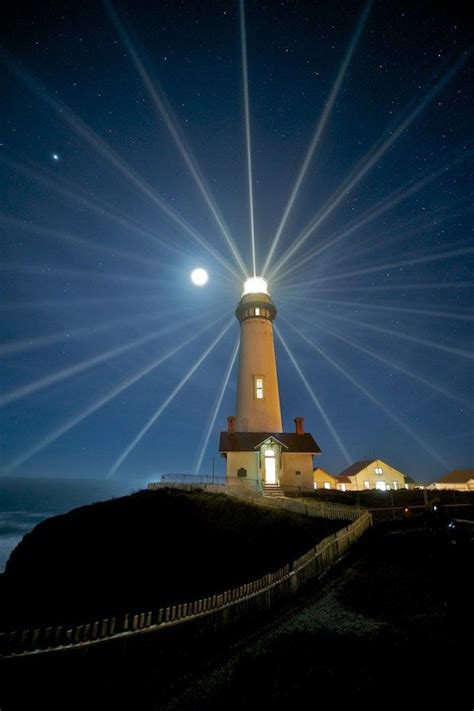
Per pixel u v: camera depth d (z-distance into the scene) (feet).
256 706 17.21
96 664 19.63
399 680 18.24
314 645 23.09
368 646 22.25
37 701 17.38
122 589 48.73
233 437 108.58
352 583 36.22
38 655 17.44
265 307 136.77
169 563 53.78
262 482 95.66
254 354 128.88
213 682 19.65
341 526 58.34
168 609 22.82
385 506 87.97
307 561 37.99
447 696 16.76
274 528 59.16
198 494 80.89
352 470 186.91
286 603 32.14
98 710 17.78
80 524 73.26
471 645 21.31
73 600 48.03
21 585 56.80
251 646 23.81
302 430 113.91
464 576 34.50
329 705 16.79
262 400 120.67
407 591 32.27
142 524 68.28
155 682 19.81
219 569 49.01
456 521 51.62
